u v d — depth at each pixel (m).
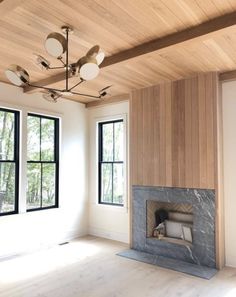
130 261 3.92
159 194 4.23
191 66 3.55
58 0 2.13
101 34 2.67
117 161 5.14
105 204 5.22
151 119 4.38
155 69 3.64
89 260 3.95
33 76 3.97
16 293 2.96
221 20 2.37
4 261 3.89
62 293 2.97
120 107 5.02
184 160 3.98
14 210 4.30
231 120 3.82
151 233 4.44
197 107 3.89
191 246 3.89
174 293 2.97
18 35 2.71
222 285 3.16
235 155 3.77
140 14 2.32
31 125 4.64
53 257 4.07
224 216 3.81
